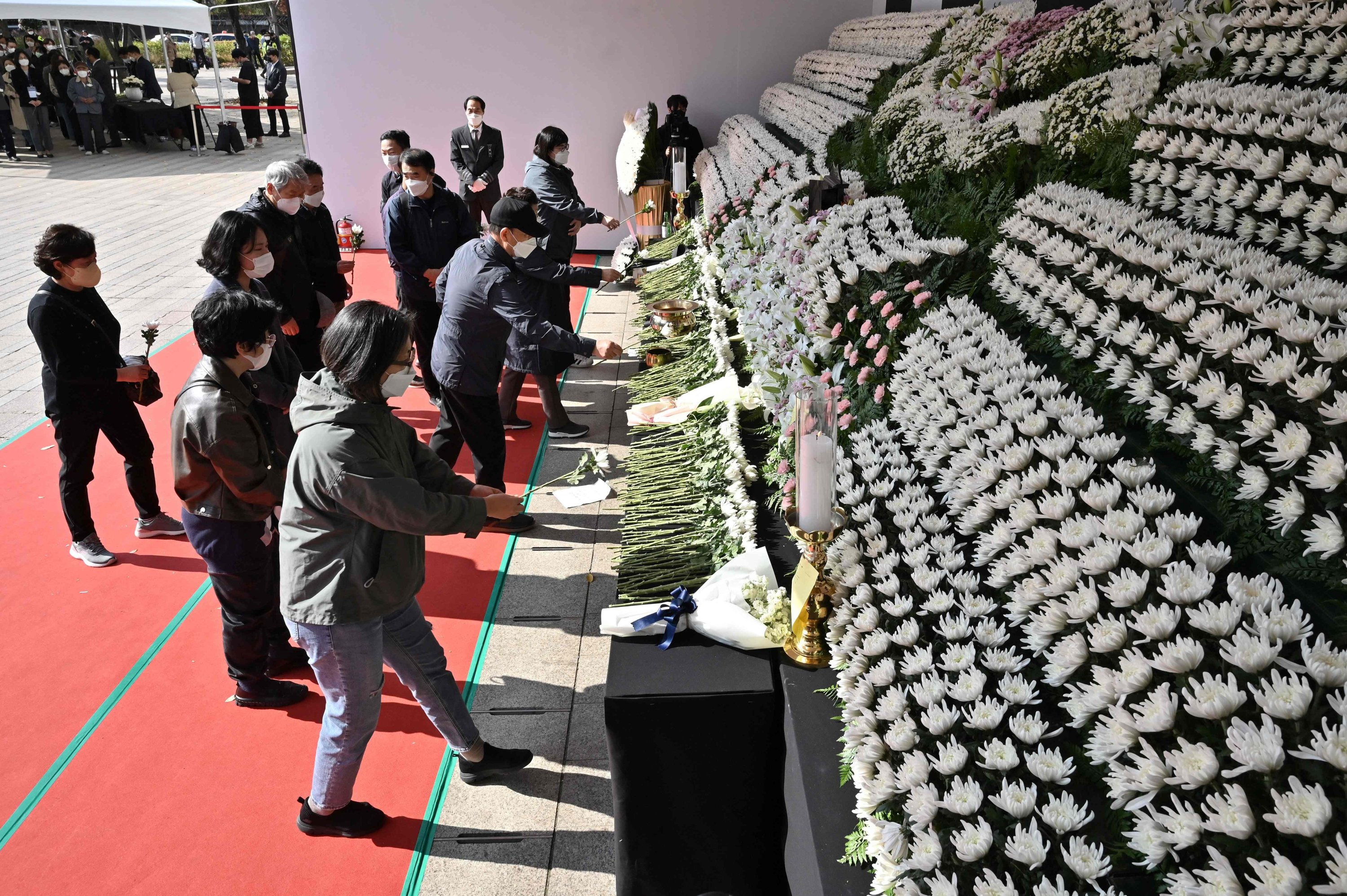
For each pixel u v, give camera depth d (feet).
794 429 9.41
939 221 11.84
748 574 8.73
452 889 8.49
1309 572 4.99
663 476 12.16
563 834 9.09
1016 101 15.51
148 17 50.47
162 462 17.46
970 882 5.03
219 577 10.15
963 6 26.53
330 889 8.48
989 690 5.94
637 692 7.40
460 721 9.19
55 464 17.37
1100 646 5.11
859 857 5.81
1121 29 14.06
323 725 8.50
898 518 7.63
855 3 32.45
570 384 20.86
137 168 50.55
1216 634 4.67
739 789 7.81
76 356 12.71
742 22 32.37
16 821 9.24
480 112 27.20
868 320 10.30
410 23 31.27
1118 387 6.98
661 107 33.24
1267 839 3.95
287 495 7.70
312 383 7.61
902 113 18.49
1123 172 10.03
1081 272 7.98
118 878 8.58
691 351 17.75
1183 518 5.52
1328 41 8.87
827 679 7.48
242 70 56.70
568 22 31.71
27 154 54.03
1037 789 5.15
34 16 47.80
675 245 25.05
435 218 17.47
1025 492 6.52
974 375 8.34
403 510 7.45
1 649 11.99
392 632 8.58
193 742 10.37
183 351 23.29
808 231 13.55
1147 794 4.49
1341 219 6.68
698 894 8.05
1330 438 5.15
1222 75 10.23
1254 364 5.74
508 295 12.77
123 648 12.06
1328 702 4.11
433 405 20.01
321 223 17.17
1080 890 4.58
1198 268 6.91
